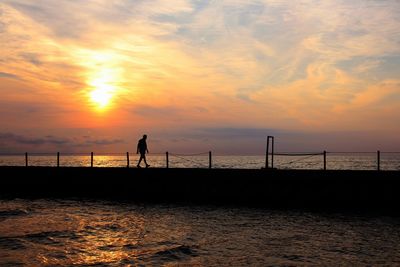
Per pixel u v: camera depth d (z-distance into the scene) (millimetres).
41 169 29266
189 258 12766
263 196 22828
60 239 15578
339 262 12156
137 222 18859
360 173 21000
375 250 13453
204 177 24328
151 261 12516
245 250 13625
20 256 13164
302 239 15070
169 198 25203
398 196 20281
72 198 27812
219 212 21281
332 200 21469
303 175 22078
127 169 26578
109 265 12195
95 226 18031
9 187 30000
